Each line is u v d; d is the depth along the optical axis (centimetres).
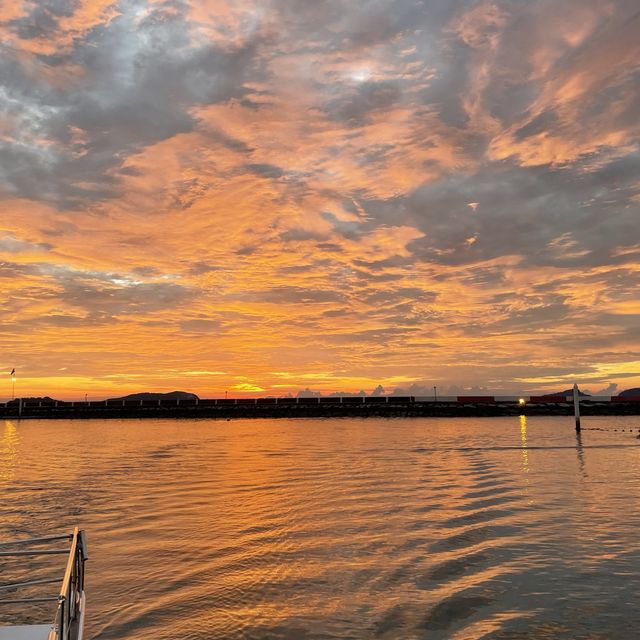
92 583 1456
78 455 5494
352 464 4366
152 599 1332
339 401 15188
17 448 6406
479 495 2762
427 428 9644
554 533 1908
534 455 4916
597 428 9394
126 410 15038
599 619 1156
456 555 1652
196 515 2384
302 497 2812
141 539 1950
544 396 14888
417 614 1205
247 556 1703
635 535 1867
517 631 1104
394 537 1894
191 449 6022
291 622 1178
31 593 1413
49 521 2297
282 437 7762
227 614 1229
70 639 702
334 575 1495
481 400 14975
